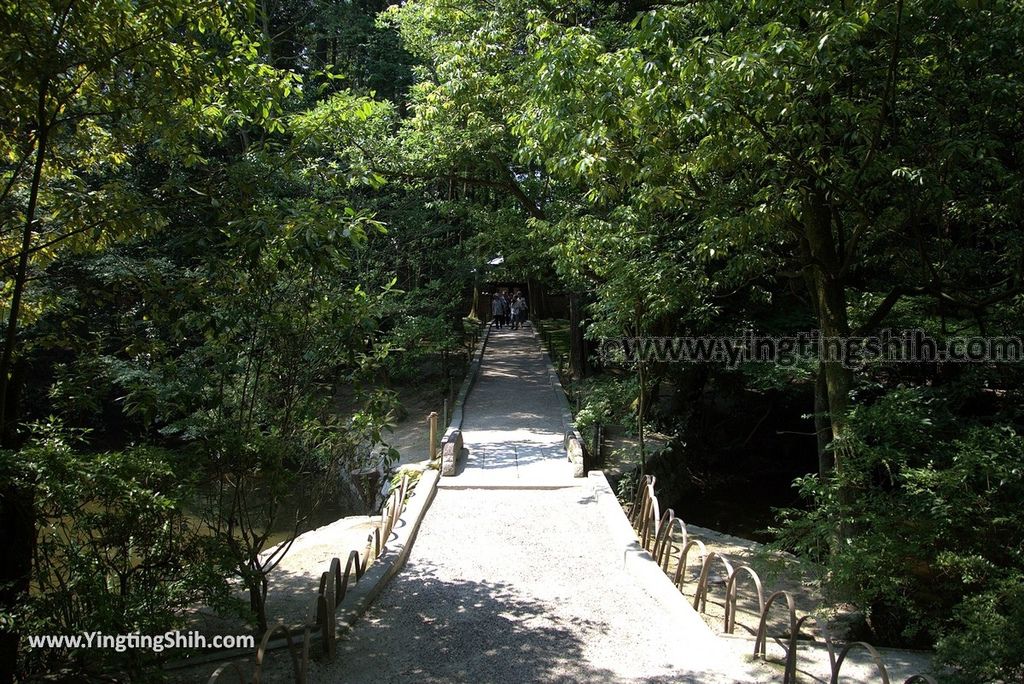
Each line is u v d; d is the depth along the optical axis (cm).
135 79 673
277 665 666
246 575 671
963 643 625
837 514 836
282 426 743
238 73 687
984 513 734
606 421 1579
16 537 555
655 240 1216
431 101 1880
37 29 595
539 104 1070
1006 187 924
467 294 4031
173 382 690
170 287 689
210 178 697
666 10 848
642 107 886
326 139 768
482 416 1923
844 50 839
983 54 859
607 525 1105
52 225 728
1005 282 1067
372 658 678
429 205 2134
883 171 870
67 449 566
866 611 810
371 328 757
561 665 662
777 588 1023
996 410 1194
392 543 974
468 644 709
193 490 661
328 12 2550
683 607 786
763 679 643
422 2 1889
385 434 1909
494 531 1079
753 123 846
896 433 834
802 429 2141
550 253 1431
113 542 582
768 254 1146
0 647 546
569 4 1673
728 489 1923
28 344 693
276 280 710
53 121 624
